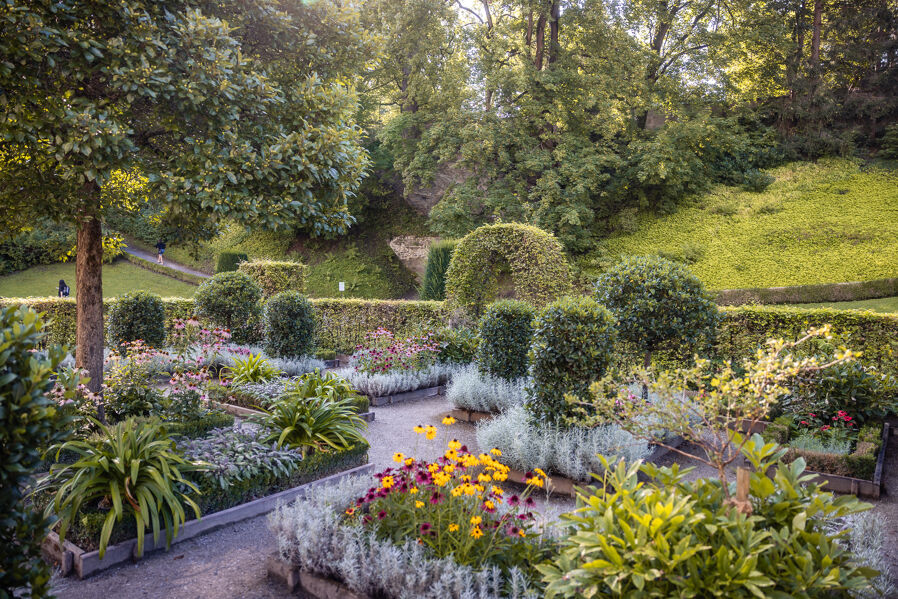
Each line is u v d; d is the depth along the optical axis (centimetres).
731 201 2652
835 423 681
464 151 2331
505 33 2509
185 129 526
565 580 279
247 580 370
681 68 2686
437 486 365
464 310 1249
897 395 760
